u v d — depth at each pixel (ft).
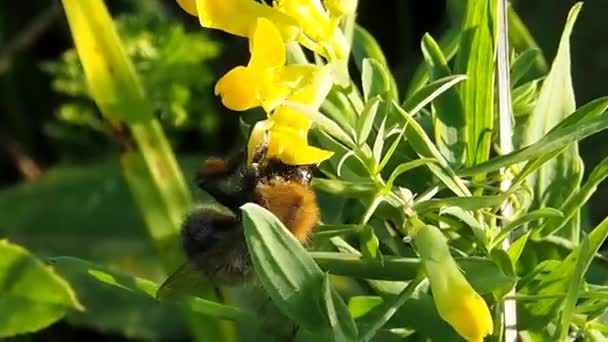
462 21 0.87
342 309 0.78
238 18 0.80
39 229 1.50
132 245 1.45
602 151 1.30
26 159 1.68
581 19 1.50
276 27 0.80
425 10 1.57
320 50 0.81
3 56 1.67
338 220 0.91
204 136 1.51
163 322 1.34
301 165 0.84
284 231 0.78
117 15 1.63
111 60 0.97
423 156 0.83
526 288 0.85
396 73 1.53
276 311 0.85
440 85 0.82
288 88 0.79
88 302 1.35
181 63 1.30
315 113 0.79
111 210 1.50
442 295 0.77
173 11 1.63
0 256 1.00
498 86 0.85
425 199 0.82
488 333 0.79
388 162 0.86
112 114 0.97
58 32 1.72
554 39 1.49
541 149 0.79
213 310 0.85
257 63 0.78
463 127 0.85
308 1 0.81
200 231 0.87
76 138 1.61
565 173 0.87
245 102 0.78
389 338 0.86
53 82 1.56
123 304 1.35
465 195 0.82
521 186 0.83
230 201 0.87
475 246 0.84
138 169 0.98
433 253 0.78
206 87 1.36
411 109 0.82
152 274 1.40
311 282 0.78
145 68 1.29
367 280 0.84
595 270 0.94
